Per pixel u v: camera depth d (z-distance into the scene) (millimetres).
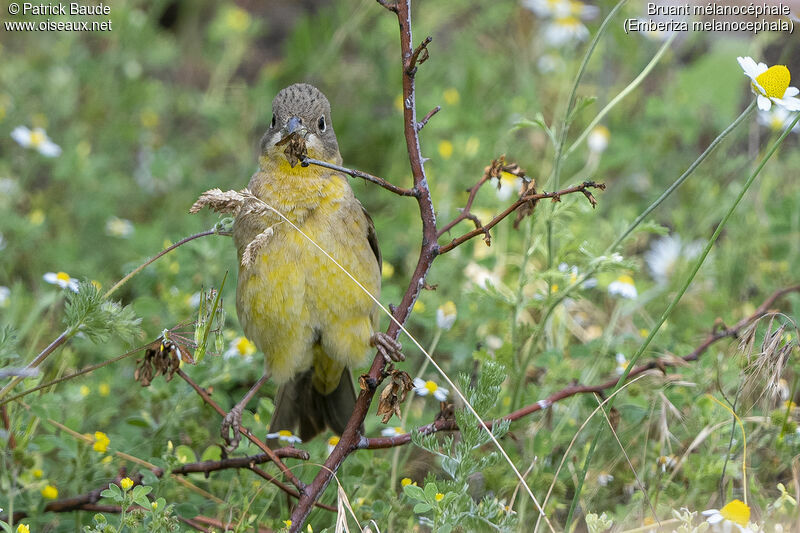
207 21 20984
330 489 9391
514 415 8930
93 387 10664
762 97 8078
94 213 14750
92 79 17516
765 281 12680
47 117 16531
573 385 10172
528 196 7797
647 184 15227
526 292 12320
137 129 17422
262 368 11586
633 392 9820
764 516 8008
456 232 13016
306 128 9484
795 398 10406
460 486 7727
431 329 11836
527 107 16094
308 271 9305
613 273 11828
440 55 18094
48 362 10797
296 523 7859
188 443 10086
